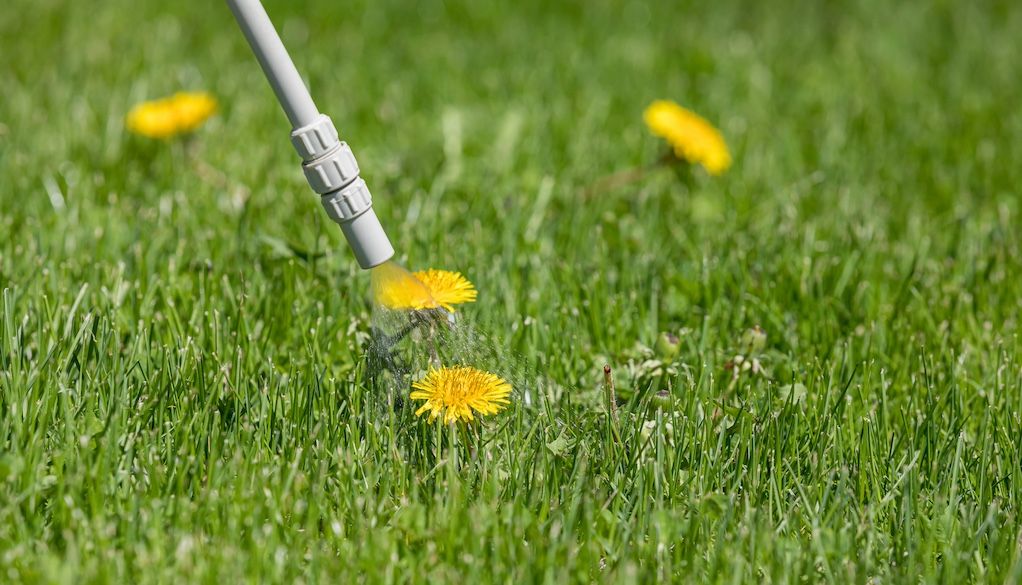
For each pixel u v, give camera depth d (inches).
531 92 241.4
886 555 102.9
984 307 151.8
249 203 164.4
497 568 97.5
